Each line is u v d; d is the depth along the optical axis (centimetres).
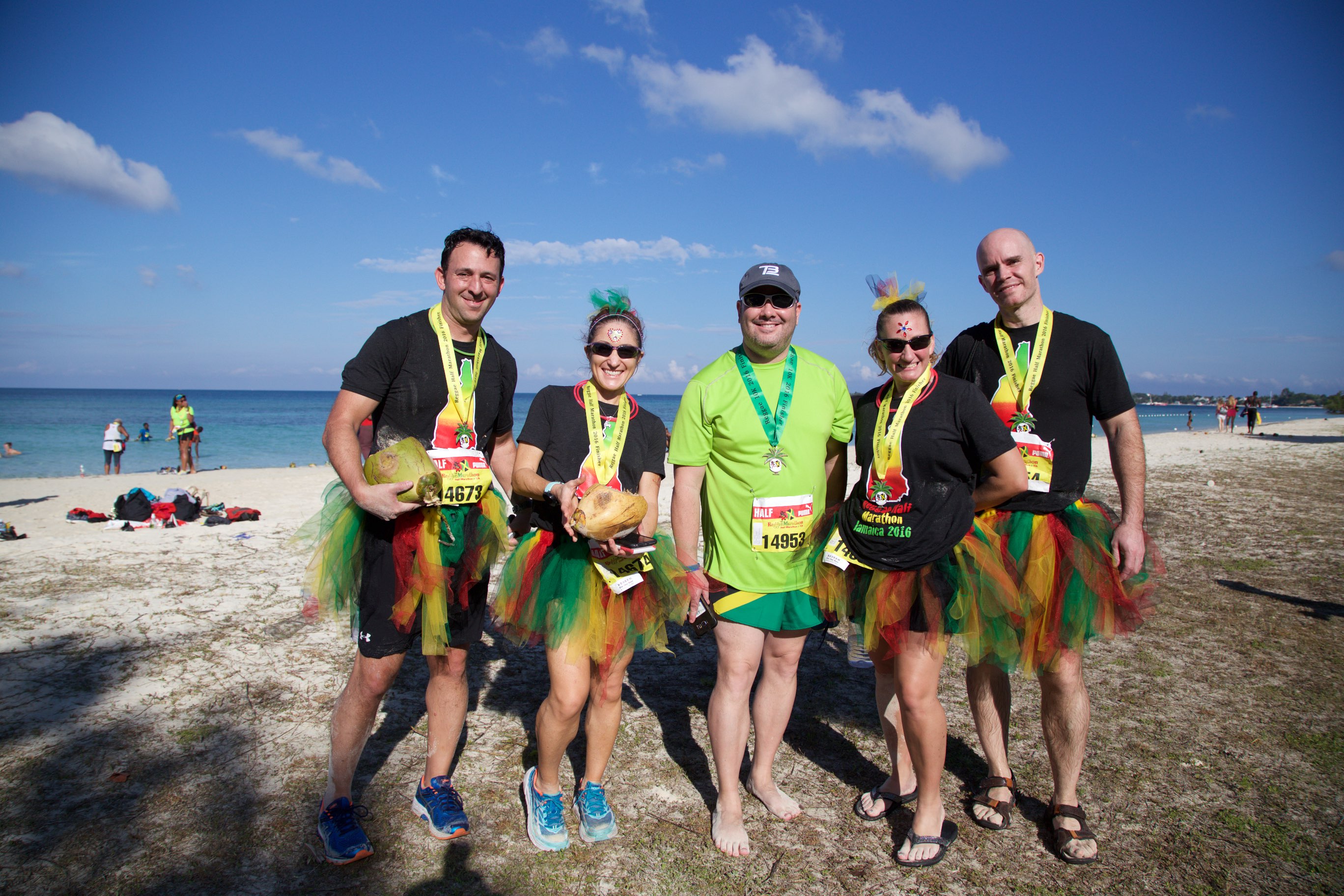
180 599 577
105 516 1069
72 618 525
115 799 305
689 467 304
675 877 271
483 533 295
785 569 295
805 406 297
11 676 425
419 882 264
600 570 275
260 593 597
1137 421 294
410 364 278
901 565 275
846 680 464
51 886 252
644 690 445
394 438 279
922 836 282
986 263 304
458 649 294
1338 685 445
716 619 302
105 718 376
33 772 324
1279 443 2736
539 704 419
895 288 320
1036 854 289
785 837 299
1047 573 282
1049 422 297
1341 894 262
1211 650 501
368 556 275
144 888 253
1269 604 607
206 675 432
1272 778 341
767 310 286
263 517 1033
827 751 373
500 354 306
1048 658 284
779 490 293
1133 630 299
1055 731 294
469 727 388
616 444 295
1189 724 394
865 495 288
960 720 406
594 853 285
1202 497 1225
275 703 397
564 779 341
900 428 282
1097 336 293
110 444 1977
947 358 341
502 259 286
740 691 298
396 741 369
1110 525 301
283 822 295
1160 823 307
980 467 285
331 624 523
